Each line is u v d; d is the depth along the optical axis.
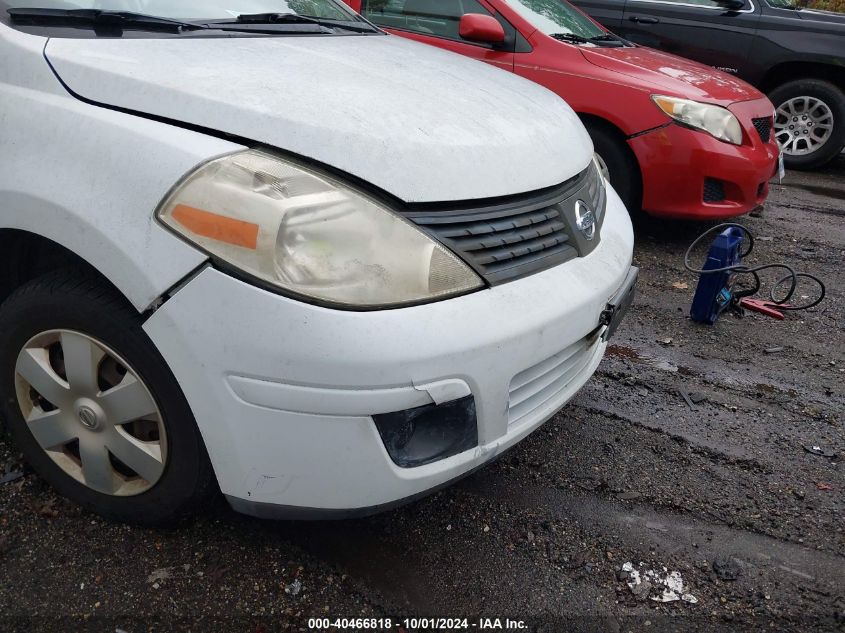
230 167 1.57
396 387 1.53
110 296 1.68
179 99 1.69
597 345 2.27
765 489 2.39
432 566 1.96
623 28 7.20
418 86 2.08
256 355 1.50
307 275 1.51
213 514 2.06
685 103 4.19
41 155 1.71
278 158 1.60
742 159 4.23
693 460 2.52
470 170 1.79
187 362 1.57
